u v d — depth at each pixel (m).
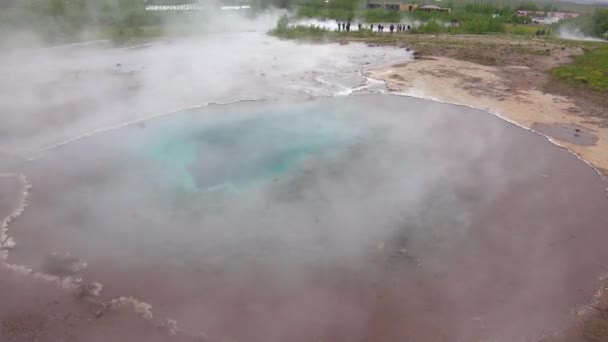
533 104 12.52
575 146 9.58
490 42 23.66
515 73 16.23
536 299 5.07
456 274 5.44
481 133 10.08
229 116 10.95
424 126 10.40
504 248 5.94
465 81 14.98
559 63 17.94
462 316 4.80
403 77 15.42
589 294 5.16
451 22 35.50
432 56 19.53
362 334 4.54
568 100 12.95
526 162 8.59
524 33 30.45
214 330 4.57
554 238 6.17
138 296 5.07
